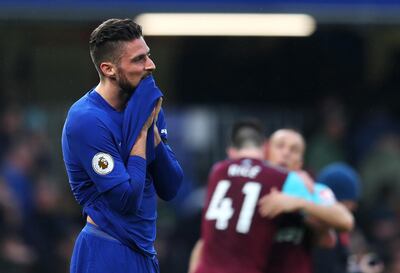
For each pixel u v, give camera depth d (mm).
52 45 40562
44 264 37219
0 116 40031
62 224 38219
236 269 22000
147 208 17031
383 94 42875
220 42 41625
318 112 41969
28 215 37906
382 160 41719
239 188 22422
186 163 39938
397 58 42781
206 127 40750
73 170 16812
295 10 35656
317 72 42469
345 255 24641
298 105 42031
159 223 38188
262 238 21969
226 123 40969
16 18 36000
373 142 42000
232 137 23562
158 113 17047
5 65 40594
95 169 16406
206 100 41500
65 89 40688
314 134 41719
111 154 16438
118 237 16766
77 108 16641
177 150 40188
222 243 22234
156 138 16953
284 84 42031
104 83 16641
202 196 37500
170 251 33656
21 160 38906
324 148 41406
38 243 37406
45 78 40625
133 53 16328
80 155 16516
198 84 41500
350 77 42844
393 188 41469
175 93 41375
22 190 38219
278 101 41969
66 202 39125
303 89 42125
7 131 39812
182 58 41469
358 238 34000
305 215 22297
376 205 40781
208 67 41562
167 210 38406
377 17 36344
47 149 40000
